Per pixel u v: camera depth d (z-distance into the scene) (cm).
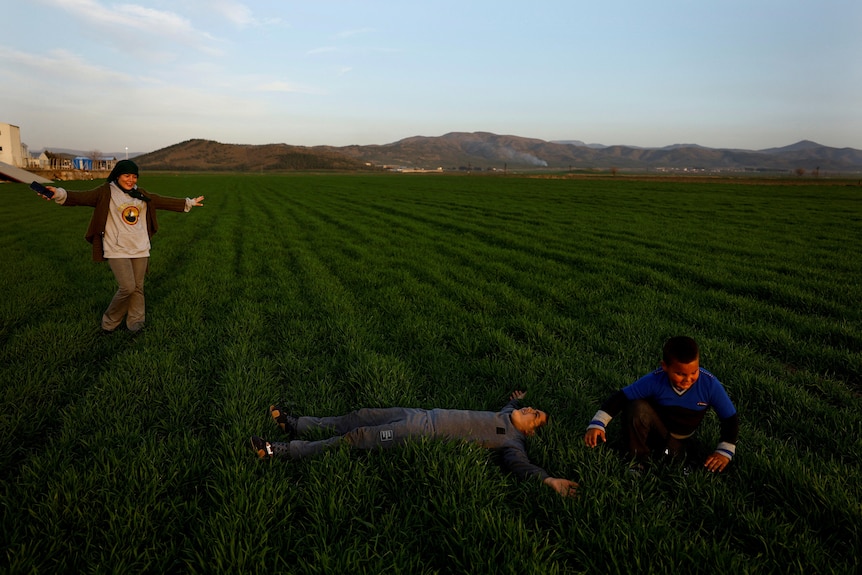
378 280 1045
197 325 711
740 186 6350
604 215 2645
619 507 315
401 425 375
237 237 1795
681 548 279
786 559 276
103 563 260
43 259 1238
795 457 370
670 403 357
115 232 634
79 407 437
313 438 398
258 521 290
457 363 580
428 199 4081
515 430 384
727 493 331
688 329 720
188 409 446
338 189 5909
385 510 316
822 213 2745
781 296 902
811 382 531
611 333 695
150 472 334
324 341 666
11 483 330
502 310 825
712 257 1366
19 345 595
